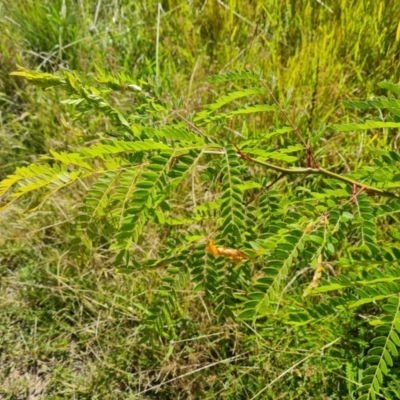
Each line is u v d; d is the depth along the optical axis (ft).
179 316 3.67
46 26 5.48
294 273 3.60
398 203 1.93
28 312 4.00
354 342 3.33
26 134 4.84
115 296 3.83
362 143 3.85
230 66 4.59
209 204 2.20
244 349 3.53
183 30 5.05
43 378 3.77
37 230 4.10
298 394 3.30
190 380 3.55
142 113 2.21
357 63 4.41
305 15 4.67
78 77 2.15
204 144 1.77
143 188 1.62
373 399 1.72
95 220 1.81
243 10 5.03
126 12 5.51
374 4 4.52
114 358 3.71
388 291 1.75
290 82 4.24
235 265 2.15
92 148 1.70
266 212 2.18
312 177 3.86
